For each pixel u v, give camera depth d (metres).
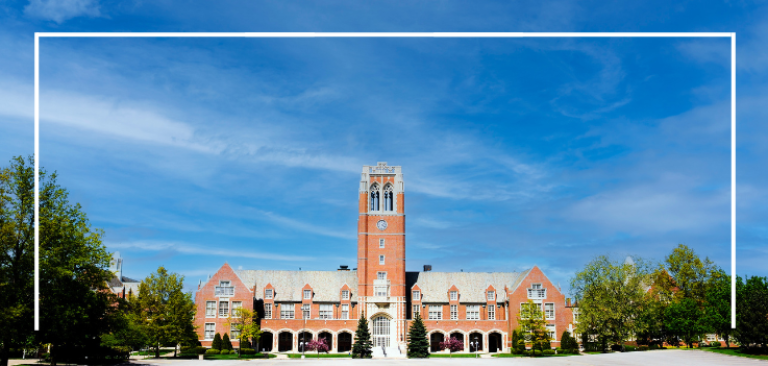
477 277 128.25
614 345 103.50
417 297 123.12
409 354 108.12
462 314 122.94
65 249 57.03
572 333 118.00
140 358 91.81
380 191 124.94
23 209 55.75
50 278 55.34
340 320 117.94
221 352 105.31
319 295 122.19
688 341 100.88
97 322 63.41
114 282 144.62
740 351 83.19
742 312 80.69
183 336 94.00
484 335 119.88
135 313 90.62
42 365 67.56
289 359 96.75
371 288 120.12
